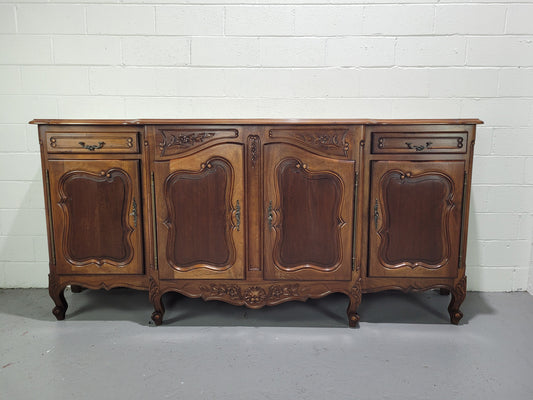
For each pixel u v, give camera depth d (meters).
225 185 2.27
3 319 2.48
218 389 1.87
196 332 2.34
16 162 2.78
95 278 2.40
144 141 2.25
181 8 2.64
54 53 2.69
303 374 1.97
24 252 2.87
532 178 2.76
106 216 2.34
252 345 2.21
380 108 2.72
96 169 2.29
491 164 2.75
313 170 2.24
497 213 2.80
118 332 2.34
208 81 2.71
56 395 1.83
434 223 2.33
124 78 2.72
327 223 2.29
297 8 2.63
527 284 2.87
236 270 2.34
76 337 2.29
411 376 1.96
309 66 2.69
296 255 2.33
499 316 2.53
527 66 2.65
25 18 2.65
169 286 2.36
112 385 1.89
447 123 2.22
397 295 2.80
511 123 2.71
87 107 2.75
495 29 2.62
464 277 2.37
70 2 2.63
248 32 2.66
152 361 2.07
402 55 2.66
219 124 2.21
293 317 2.51
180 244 2.32
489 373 1.98
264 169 2.25
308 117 2.74
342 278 2.34
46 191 2.31
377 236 2.34
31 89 2.72
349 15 2.63
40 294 2.81
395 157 2.27
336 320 2.48
